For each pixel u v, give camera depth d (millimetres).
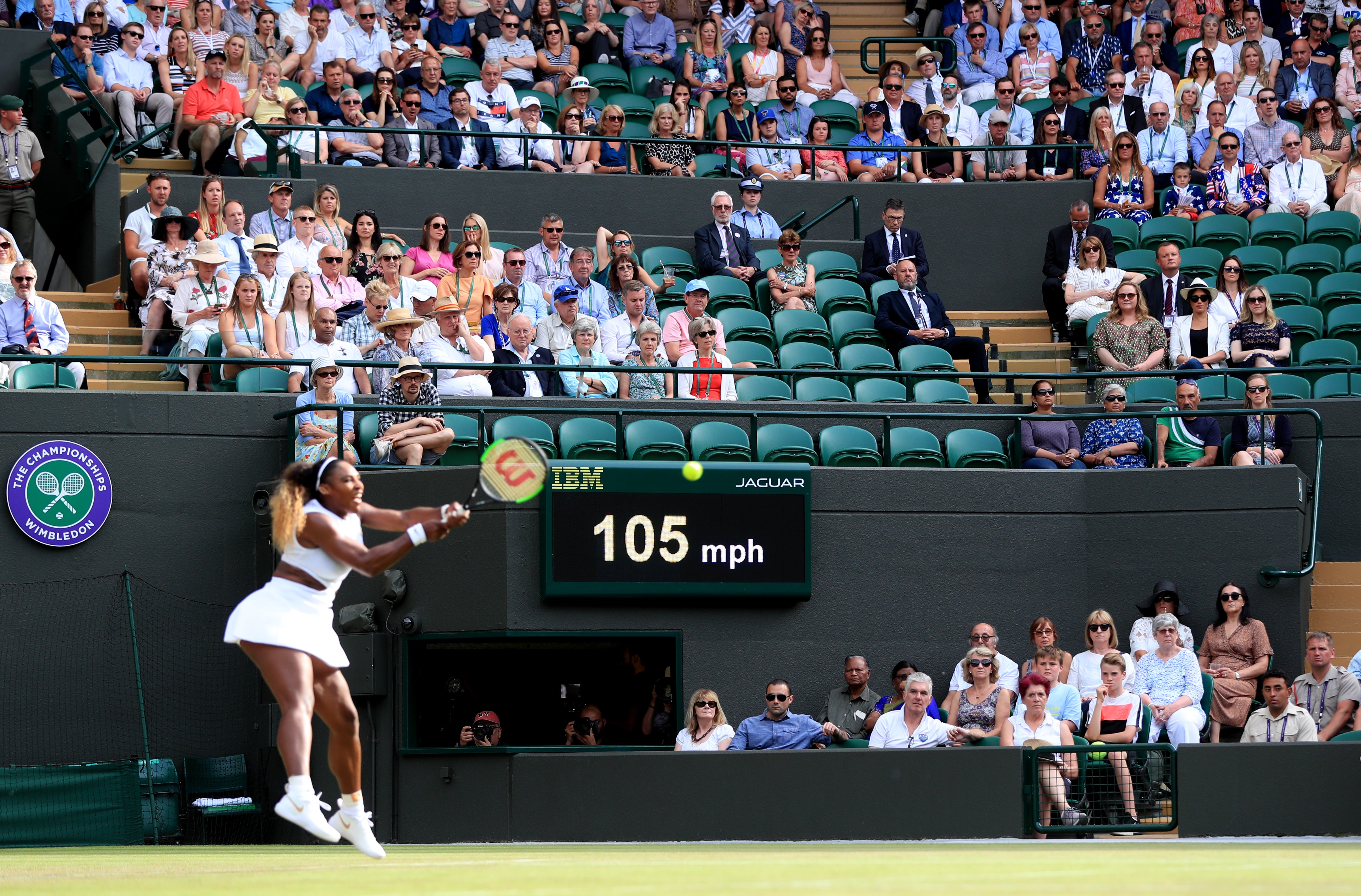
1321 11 48781
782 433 30000
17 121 36656
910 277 35438
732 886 10094
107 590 28047
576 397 31141
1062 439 30984
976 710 25250
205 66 39250
